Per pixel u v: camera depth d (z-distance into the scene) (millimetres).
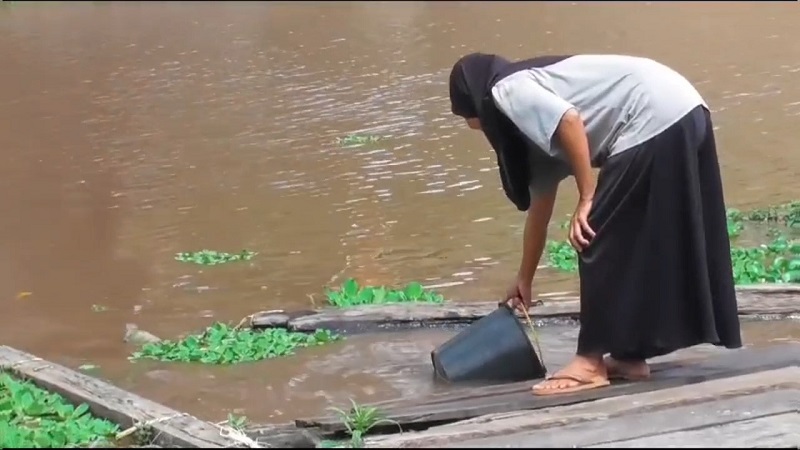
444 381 5332
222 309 6887
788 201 9148
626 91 4570
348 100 14461
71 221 9109
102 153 11719
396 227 8781
